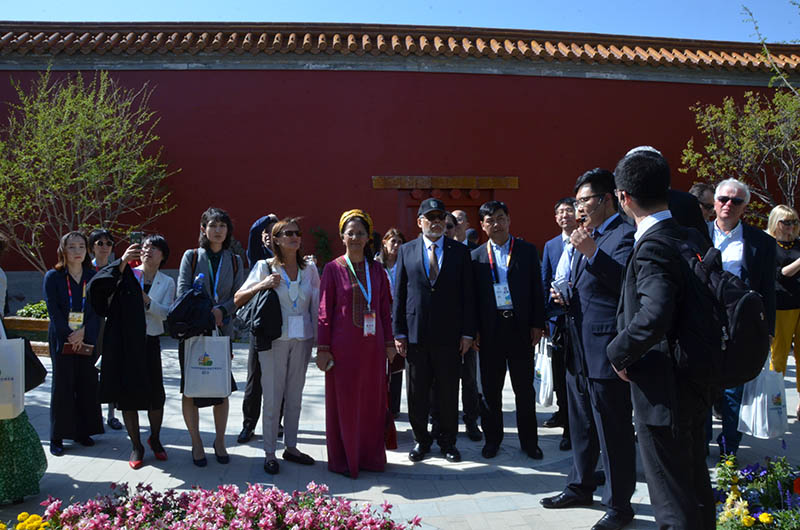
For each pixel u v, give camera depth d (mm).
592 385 3803
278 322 4766
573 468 4164
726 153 12703
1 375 3803
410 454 5148
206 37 11828
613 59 12406
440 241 5156
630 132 12805
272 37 12148
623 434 3732
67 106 10289
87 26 11969
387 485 4559
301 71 12070
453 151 12297
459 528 3768
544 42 12680
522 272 5164
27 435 4109
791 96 12156
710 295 2828
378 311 4957
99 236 5719
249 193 12016
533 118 12516
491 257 5270
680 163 12953
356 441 4707
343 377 4730
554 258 5664
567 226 5402
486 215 5270
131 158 11125
